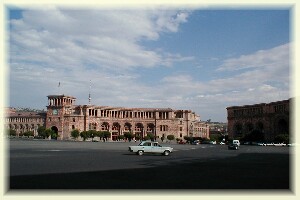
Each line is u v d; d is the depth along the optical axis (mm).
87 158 39344
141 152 49938
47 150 56094
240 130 187250
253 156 51750
